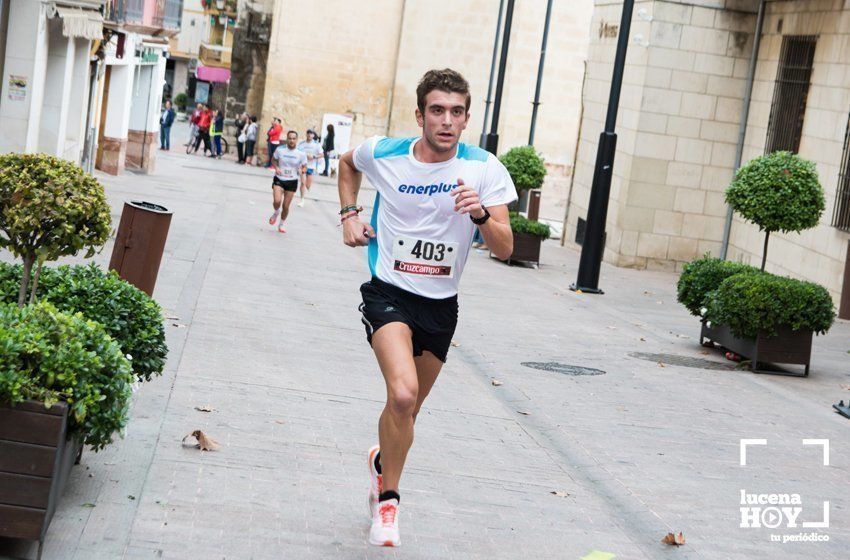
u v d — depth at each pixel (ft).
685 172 122.72
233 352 50.75
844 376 63.52
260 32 248.52
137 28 148.25
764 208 66.59
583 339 69.05
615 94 94.53
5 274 33.94
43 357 25.23
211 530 27.89
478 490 34.37
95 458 32.40
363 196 203.62
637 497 35.65
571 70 232.12
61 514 27.61
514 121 232.94
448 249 26.91
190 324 56.03
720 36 120.67
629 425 46.14
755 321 60.75
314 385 46.37
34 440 24.36
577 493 35.47
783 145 110.52
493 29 232.32
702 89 121.60
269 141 226.58
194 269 76.95
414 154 26.81
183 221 109.81
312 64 235.20
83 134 134.82
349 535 28.71
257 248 96.99
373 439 38.91
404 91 235.81
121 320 32.86
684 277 70.08
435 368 27.91
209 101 423.23
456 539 29.45
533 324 73.36
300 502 30.89
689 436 45.19
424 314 27.12
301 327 60.39
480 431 42.39
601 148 95.35
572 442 42.27
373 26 234.58
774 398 55.06
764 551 31.37
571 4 229.86
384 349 26.35
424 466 36.29
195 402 40.34
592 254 96.12
